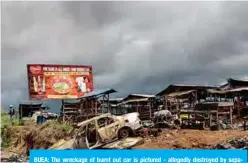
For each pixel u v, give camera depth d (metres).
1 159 16.59
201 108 17.58
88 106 20.09
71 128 17.28
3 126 19.89
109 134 15.35
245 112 18.80
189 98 20.05
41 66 19.39
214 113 17.05
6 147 18.56
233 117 18.56
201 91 20.02
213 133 15.27
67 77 19.78
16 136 19.08
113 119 15.59
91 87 20.12
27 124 20.30
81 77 19.95
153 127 17.19
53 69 19.62
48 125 18.38
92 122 15.58
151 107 19.89
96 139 15.34
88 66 20.02
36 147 17.55
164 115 17.39
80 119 19.67
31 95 19.25
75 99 19.95
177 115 18.05
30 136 18.27
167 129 16.64
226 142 13.50
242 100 20.16
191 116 18.14
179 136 15.00
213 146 13.48
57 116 21.03
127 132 15.44
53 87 19.64
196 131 15.84
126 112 20.28
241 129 16.08
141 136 15.51
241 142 13.39
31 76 19.27
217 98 20.33
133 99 20.20
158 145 14.05
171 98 19.86
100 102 20.27
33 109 21.83
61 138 17.14
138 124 15.64
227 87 19.80
